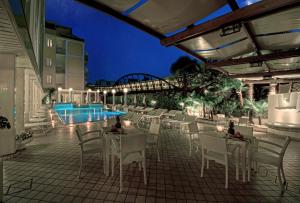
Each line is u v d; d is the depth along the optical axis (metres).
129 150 2.98
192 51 5.50
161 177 3.35
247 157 3.58
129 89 20.53
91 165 3.85
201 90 12.12
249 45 5.14
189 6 2.96
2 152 4.30
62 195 2.69
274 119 8.27
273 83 10.32
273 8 2.52
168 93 15.09
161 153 4.83
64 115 15.23
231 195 2.79
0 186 2.27
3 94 4.29
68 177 3.27
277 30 4.07
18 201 2.53
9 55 4.30
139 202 2.55
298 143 6.14
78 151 4.78
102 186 2.97
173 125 9.26
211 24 3.17
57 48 25.55
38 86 12.13
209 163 4.10
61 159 4.17
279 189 3.00
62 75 26.00
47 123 7.25
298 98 7.32
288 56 4.96
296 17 3.36
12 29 2.60
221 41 4.61
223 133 3.85
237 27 3.02
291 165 4.08
